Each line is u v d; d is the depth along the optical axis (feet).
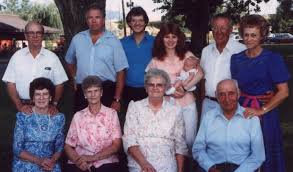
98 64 18.07
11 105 39.34
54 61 17.46
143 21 19.15
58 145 15.99
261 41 14.87
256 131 14.39
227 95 14.12
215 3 108.06
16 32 154.10
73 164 15.81
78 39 18.37
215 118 14.74
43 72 17.22
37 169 15.48
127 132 15.40
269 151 14.94
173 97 17.10
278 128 15.21
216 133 14.64
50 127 15.78
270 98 14.93
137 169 15.12
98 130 15.81
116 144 15.88
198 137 14.99
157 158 15.07
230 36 16.67
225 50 16.58
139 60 19.22
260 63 14.84
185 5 103.55
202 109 17.43
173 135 15.44
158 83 14.98
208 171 14.48
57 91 17.66
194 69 17.07
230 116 14.58
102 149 15.78
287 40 202.49
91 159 15.52
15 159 15.85
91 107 15.94
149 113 15.31
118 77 18.53
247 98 15.07
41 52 17.25
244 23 14.76
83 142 15.79
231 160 14.47
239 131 14.42
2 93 47.11
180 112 15.49
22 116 15.74
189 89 17.04
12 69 17.30
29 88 16.14
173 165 15.24
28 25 16.97
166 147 15.23
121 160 17.11
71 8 35.29
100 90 15.80
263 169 14.97
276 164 15.15
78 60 18.35
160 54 17.52
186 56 17.47
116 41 18.24
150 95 15.15
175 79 17.21
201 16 102.53
